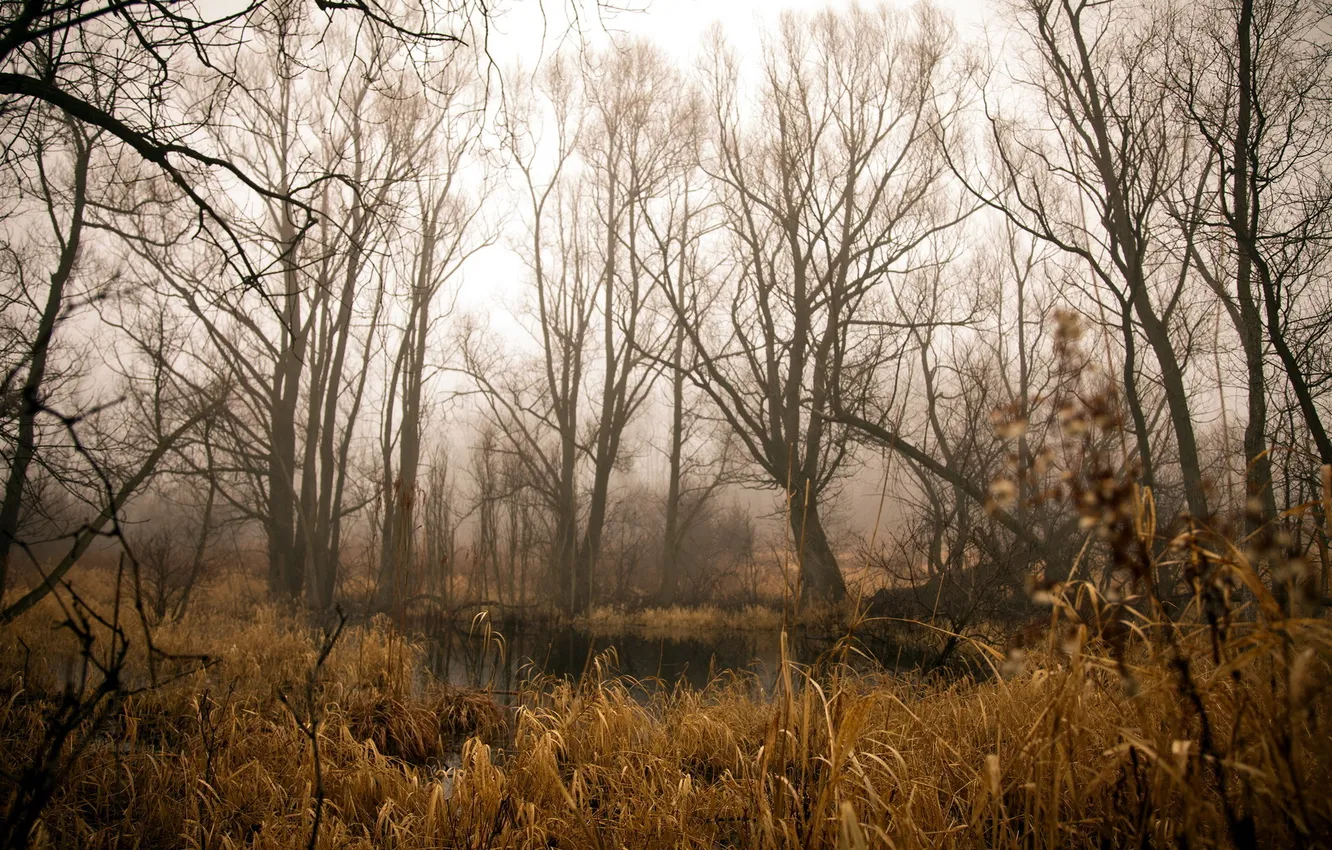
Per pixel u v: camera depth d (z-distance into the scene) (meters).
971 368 19.28
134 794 5.04
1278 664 2.62
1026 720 4.30
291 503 23.77
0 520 9.91
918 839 3.59
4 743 5.21
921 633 12.85
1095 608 2.76
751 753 6.11
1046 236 12.18
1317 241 8.95
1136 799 3.11
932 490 16.83
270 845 4.44
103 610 14.19
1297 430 8.55
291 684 9.35
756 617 21.31
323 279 11.01
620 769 5.71
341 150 7.71
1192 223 10.58
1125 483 2.46
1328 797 2.45
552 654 16.06
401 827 4.69
